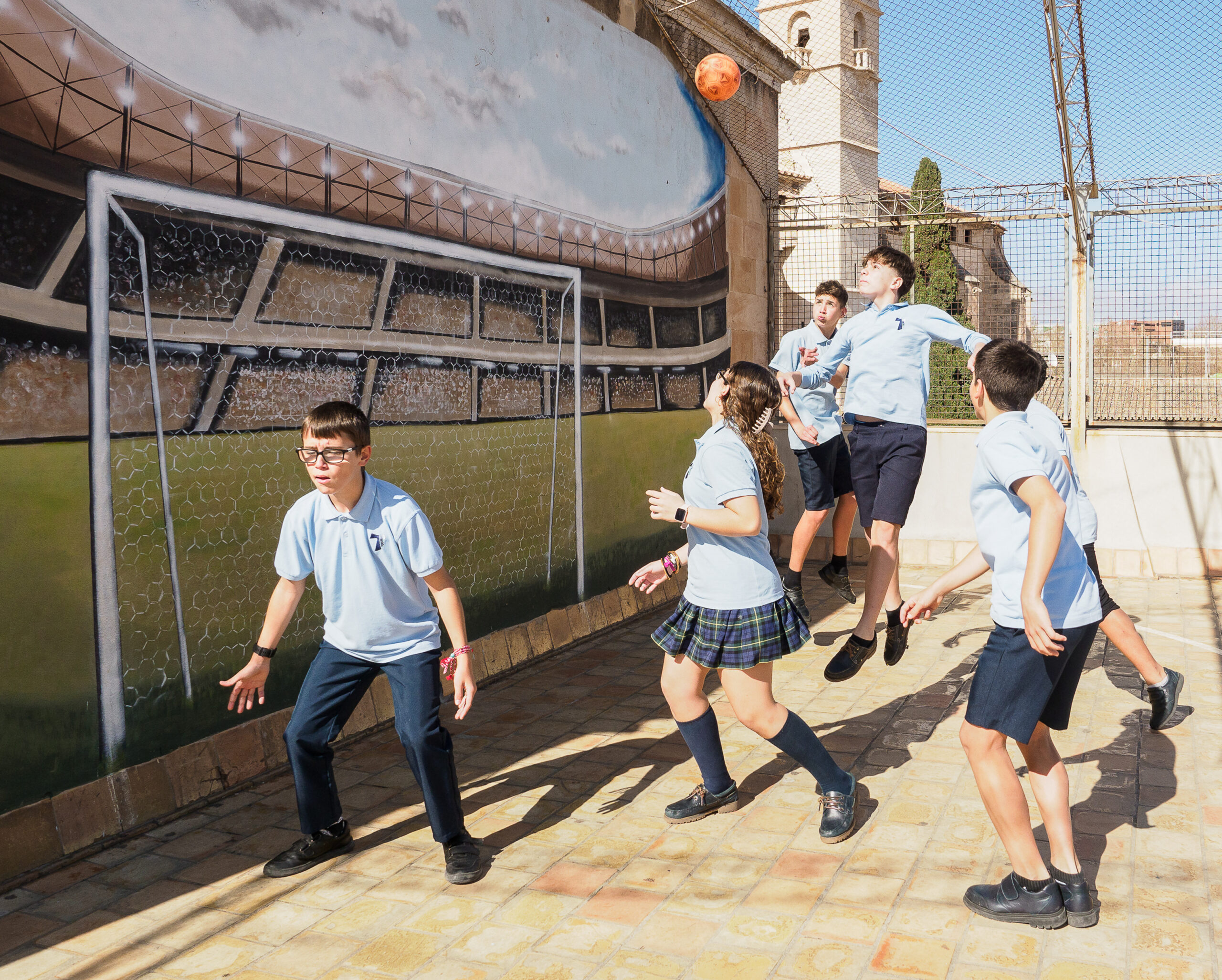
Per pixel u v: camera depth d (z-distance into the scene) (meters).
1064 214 8.46
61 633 3.48
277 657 4.44
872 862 3.39
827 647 6.35
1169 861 3.32
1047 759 3.04
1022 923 2.93
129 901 3.23
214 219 4.00
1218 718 4.76
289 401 4.40
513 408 6.00
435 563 3.27
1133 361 8.41
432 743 3.32
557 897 3.20
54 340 3.42
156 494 3.82
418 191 5.12
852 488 6.72
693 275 8.36
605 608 7.05
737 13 8.53
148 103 3.71
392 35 4.89
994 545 2.91
